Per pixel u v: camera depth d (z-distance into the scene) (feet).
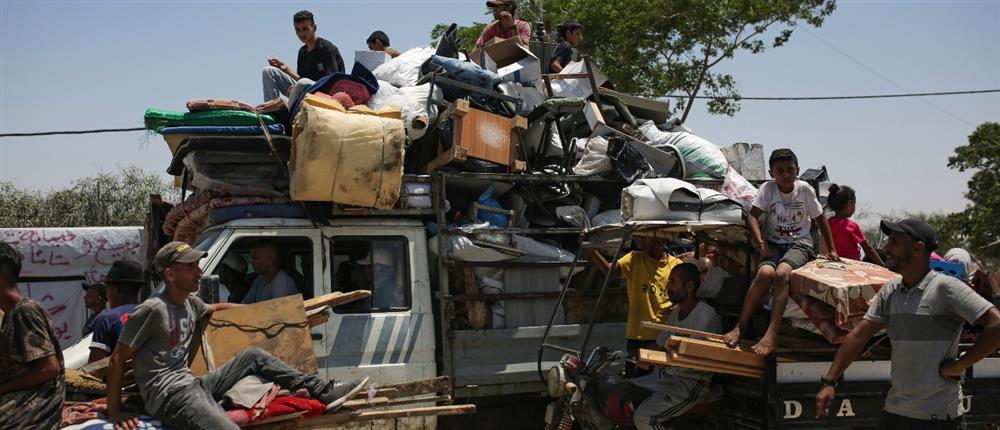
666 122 26.94
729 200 18.70
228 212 18.71
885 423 14.23
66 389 14.84
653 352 16.21
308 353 16.14
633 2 66.33
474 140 20.57
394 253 19.54
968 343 18.10
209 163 19.10
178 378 14.17
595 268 20.94
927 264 13.78
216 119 18.98
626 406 17.61
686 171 23.16
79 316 35.63
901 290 14.03
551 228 21.04
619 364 19.20
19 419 12.56
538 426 20.72
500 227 20.54
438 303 19.79
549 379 18.53
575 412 18.25
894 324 13.97
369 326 18.78
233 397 14.55
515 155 21.34
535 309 20.18
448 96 22.20
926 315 13.56
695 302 18.70
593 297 20.90
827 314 16.51
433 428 18.83
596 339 20.63
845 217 22.40
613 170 21.70
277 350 16.03
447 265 19.36
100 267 36.04
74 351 17.04
